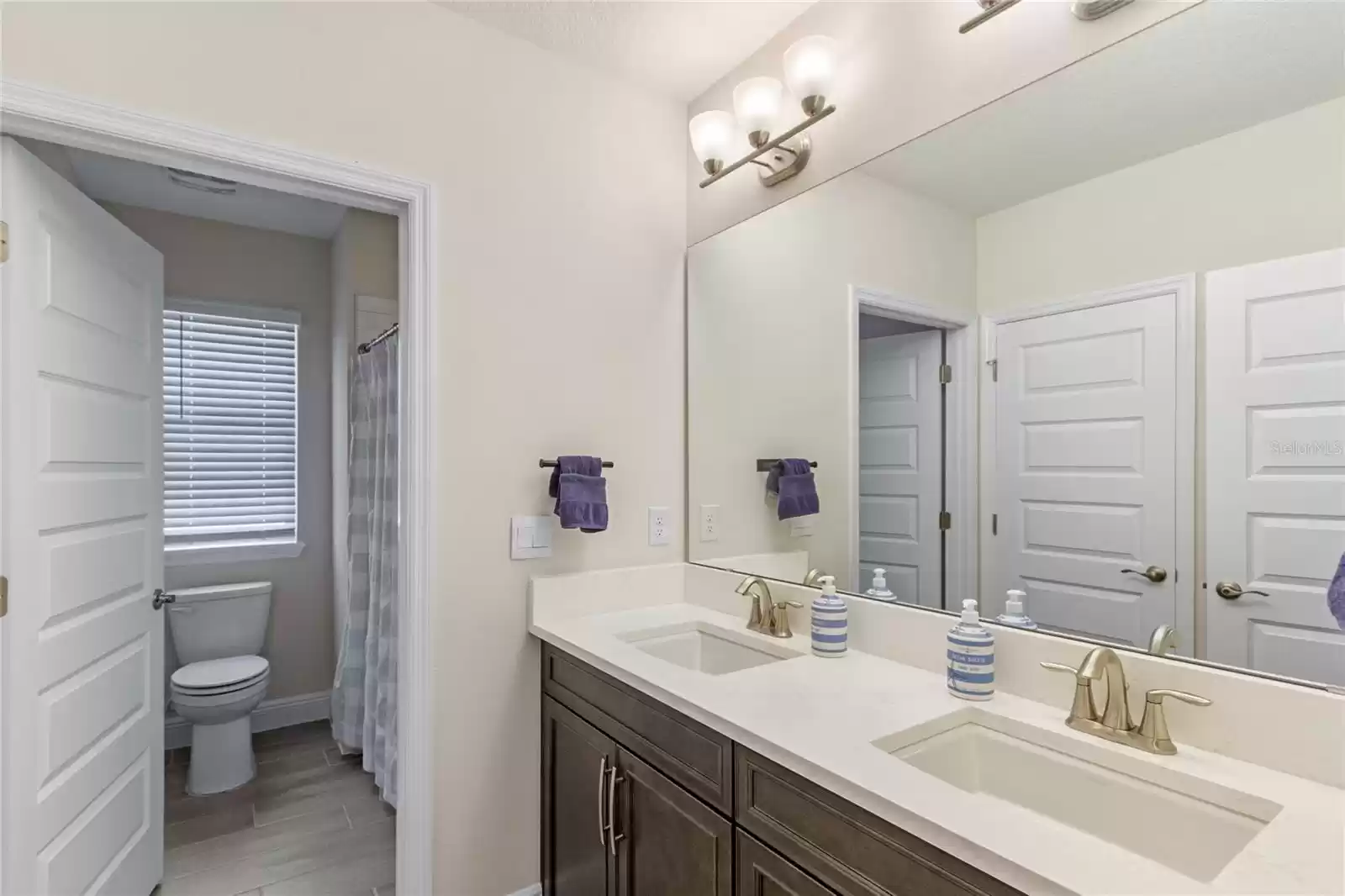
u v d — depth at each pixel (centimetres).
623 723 152
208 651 293
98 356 168
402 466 177
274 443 332
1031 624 131
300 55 156
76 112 131
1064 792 109
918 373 154
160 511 199
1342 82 97
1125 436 119
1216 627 107
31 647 142
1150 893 70
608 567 202
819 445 177
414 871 171
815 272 179
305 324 339
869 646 160
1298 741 97
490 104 183
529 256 189
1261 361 103
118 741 176
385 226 313
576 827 171
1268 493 102
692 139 199
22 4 128
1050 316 130
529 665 188
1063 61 129
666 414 215
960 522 145
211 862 211
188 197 289
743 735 115
